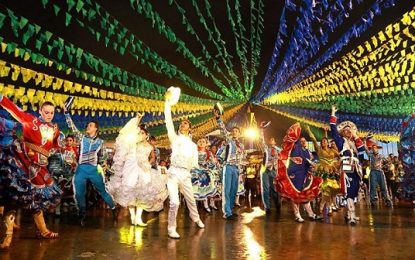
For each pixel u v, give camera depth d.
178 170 5.38
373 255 3.70
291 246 4.21
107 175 8.42
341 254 3.76
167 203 11.14
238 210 8.99
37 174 4.52
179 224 6.29
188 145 5.57
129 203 6.11
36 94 6.92
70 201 8.10
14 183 4.08
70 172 7.57
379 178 9.75
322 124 17.45
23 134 4.46
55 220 7.00
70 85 7.08
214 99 17.23
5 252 4.00
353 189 6.15
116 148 6.31
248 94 16.33
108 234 5.25
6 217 4.15
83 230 5.66
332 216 7.34
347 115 17.83
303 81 13.25
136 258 3.70
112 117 15.41
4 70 5.75
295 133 6.70
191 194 5.66
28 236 5.04
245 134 15.30
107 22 6.44
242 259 3.59
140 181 6.14
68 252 4.00
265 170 8.41
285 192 6.57
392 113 14.92
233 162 7.31
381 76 8.77
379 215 7.41
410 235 4.92
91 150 6.29
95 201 9.16
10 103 4.30
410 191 5.97
